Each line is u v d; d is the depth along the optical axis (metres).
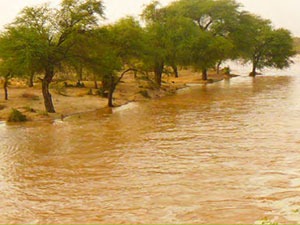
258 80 74.25
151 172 17.30
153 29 57.97
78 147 22.56
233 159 18.91
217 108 37.88
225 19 75.88
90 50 36.94
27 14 35.00
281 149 20.58
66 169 18.23
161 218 12.24
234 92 53.12
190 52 62.56
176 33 59.94
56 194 14.95
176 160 19.11
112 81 40.00
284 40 88.81
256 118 31.05
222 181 15.62
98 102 41.28
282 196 13.70
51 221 12.38
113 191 15.02
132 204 13.57
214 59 68.00
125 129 27.81
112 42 41.44
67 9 35.41
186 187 15.09
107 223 12.01
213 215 12.28
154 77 61.12
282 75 88.00
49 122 31.41
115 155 20.48
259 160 18.56
